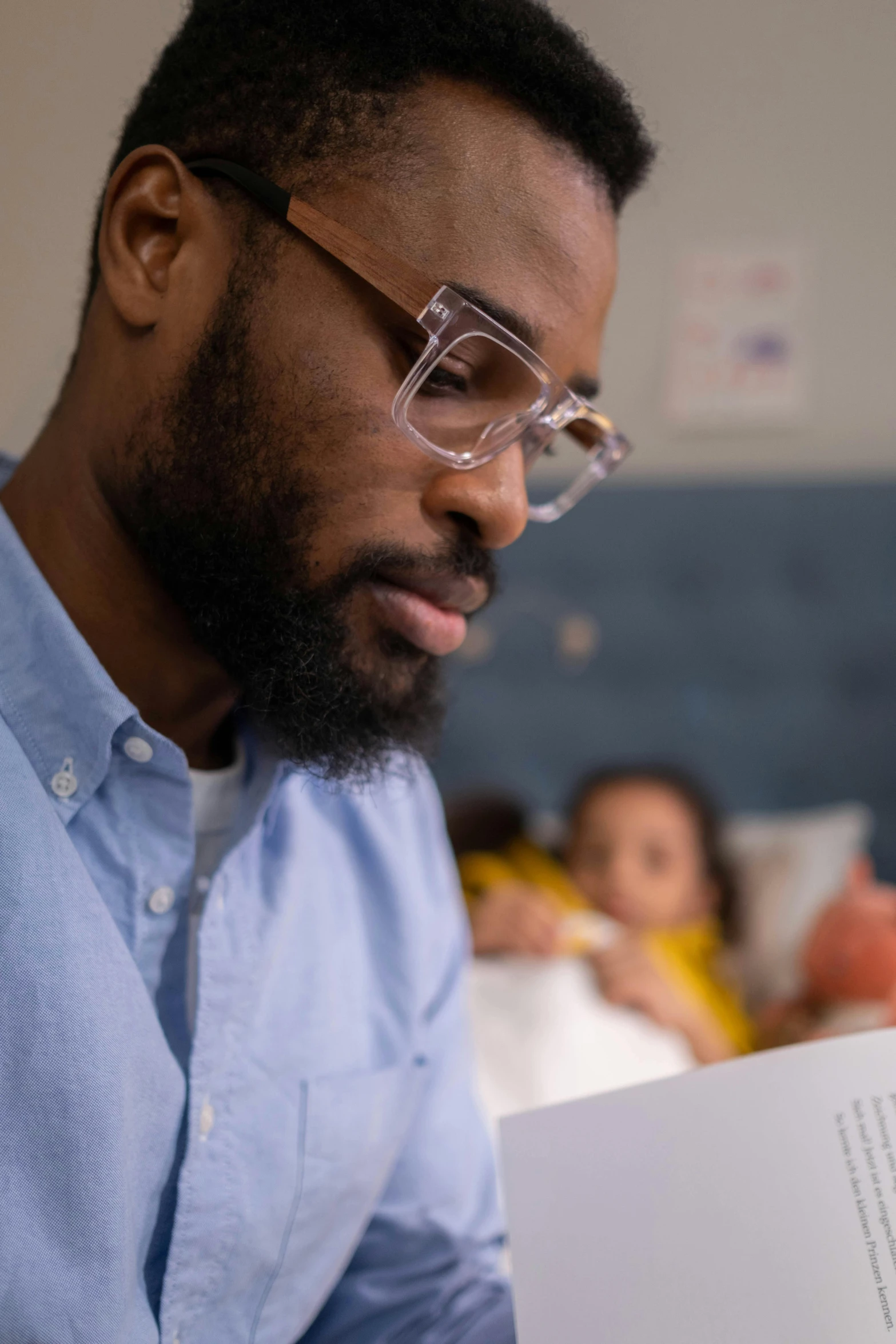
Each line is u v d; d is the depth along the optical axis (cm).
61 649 60
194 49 67
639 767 217
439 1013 89
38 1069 53
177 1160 61
